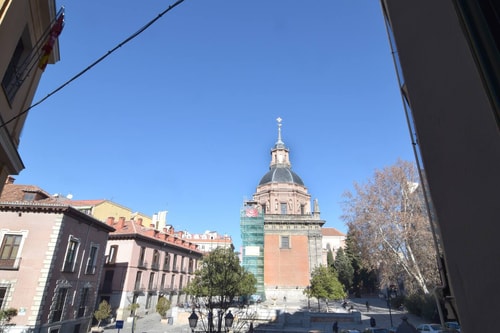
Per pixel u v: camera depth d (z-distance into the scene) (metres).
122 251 36.69
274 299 39.62
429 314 26.03
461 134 1.43
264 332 26.56
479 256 1.25
